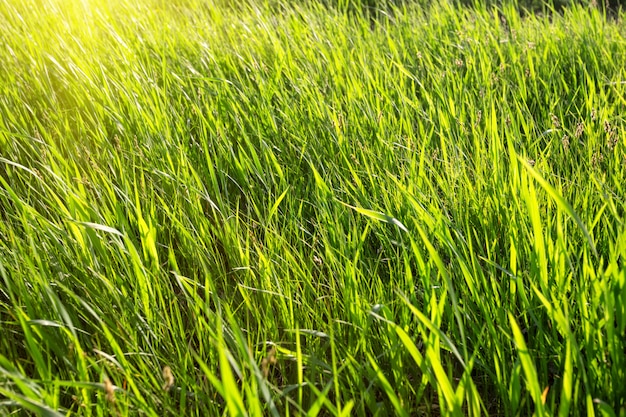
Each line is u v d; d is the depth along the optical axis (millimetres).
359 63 4531
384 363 2057
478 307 2070
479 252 2516
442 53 4852
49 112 3691
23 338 2215
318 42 4848
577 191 2592
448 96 3922
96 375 1997
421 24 5785
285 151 3326
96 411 1815
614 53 4848
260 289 2227
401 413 1479
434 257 1642
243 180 3055
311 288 2182
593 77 4363
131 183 2969
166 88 4031
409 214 2420
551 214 2479
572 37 5191
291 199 2857
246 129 3592
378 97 3631
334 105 3719
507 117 3420
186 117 3814
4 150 3369
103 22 4930
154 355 1947
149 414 1576
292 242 2670
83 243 2242
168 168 2957
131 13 5723
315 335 2066
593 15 5574
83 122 3572
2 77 4238
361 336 1947
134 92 3881
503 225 2455
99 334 2162
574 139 3025
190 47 4887
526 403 1910
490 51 4977
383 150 3150
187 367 2012
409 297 2074
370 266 2352
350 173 3021
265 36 5113
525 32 5418
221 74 4172
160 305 2254
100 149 3430
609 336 1612
